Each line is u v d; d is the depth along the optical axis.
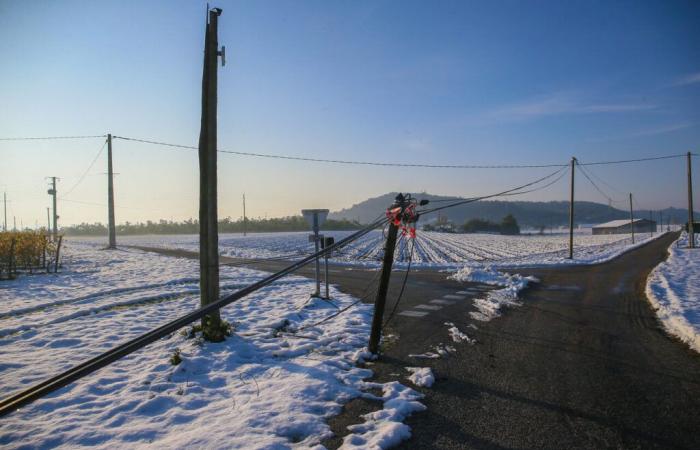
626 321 10.36
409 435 4.68
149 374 6.47
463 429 4.82
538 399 5.63
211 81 8.27
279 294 14.22
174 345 7.95
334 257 34.28
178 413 5.18
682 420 5.00
